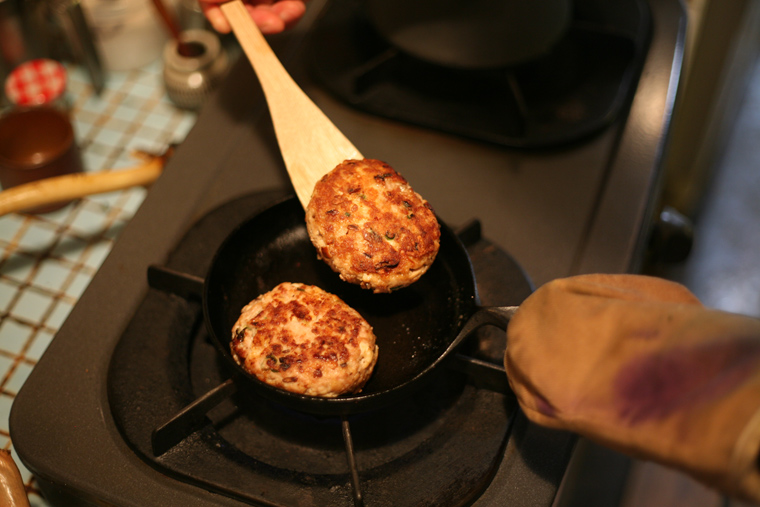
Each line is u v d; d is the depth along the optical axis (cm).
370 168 62
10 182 73
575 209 70
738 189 147
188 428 58
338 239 59
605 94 76
